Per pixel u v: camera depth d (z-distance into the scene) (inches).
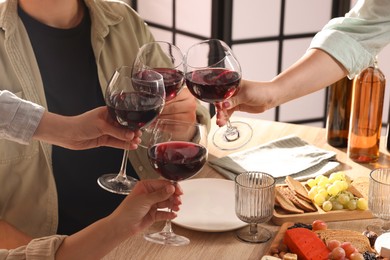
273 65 154.9
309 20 153.7
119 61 98.7
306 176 88.0
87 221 93.7
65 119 72.7
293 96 88.4
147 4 158.7
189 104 89.4
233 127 93.5
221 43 76.5
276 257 70.2
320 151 94.2
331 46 88.6
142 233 75.3
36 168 90.0
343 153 96.0
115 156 96.6
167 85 77.8
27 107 72.5
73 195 93.7
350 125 93.0
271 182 74.2
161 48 82.6
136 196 62.2
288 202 80.7
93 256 62.3
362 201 79.3
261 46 151.1
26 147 89.0
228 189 84.2
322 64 89.0
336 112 96.5
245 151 94.9
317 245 70.7
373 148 92.3
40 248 61.9
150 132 84.7
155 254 71.8
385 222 78.2
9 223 89.5
